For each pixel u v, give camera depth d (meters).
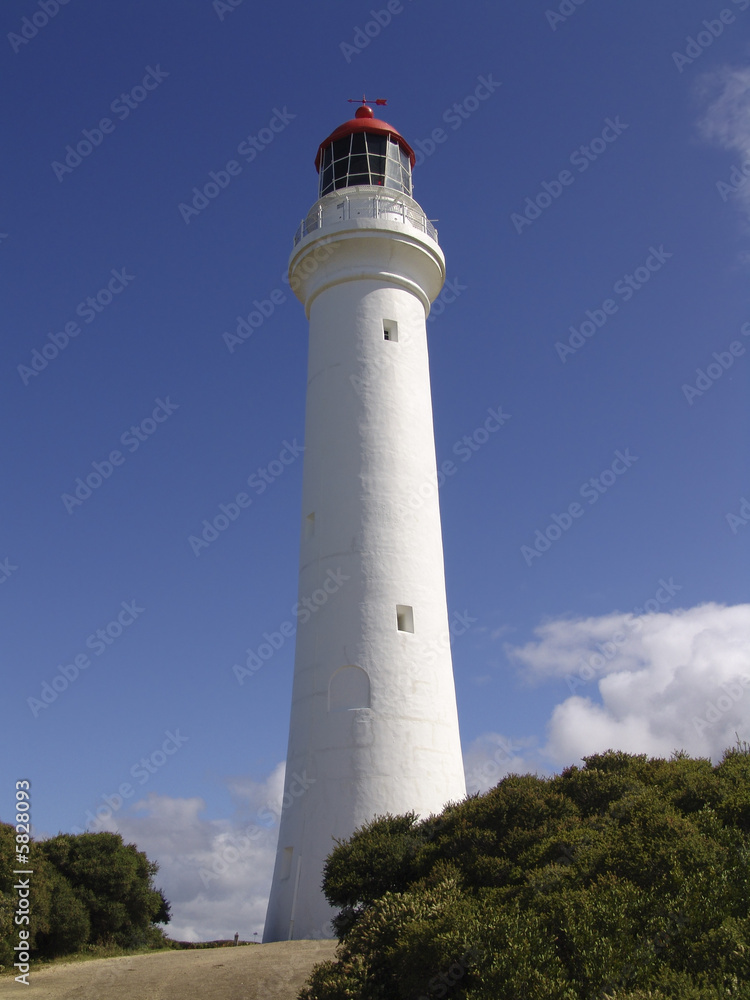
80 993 15.01
